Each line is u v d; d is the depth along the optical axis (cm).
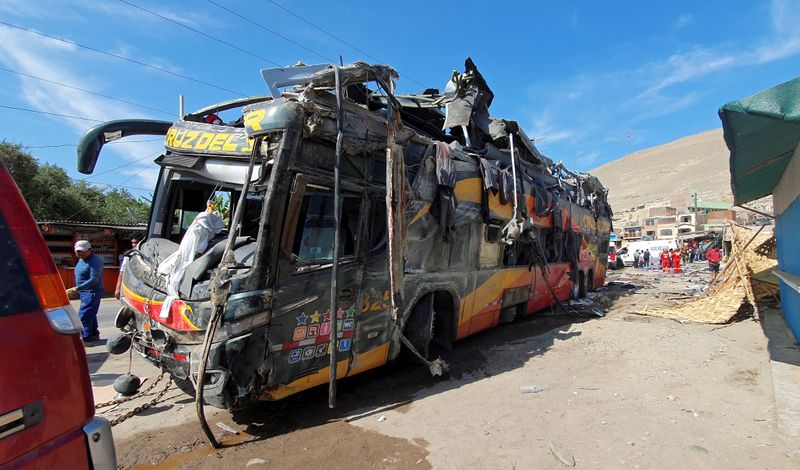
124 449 382
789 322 811
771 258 1384
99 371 621
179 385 421
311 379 420
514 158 781
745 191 935
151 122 573
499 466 345
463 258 648
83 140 518
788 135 566
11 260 170
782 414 419
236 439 400
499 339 809
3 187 176
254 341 369
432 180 571
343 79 425
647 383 530
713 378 541
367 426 423
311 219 415
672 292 1561
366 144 461
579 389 517
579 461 351
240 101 570
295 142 391
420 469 342
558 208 1026
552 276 1029
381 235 487
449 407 468
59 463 170
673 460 348
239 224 387
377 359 488
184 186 573
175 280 399
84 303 788
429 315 584
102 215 2938
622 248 5134
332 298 397
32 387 166
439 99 855
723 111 465
